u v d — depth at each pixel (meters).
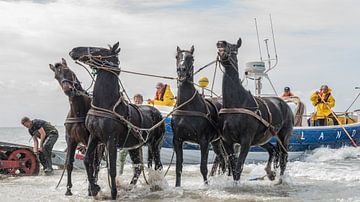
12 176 13.87
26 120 14.20
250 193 10.23
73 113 10.40
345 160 17.53
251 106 10.61
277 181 12.17
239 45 10.85
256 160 17.94
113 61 9.91
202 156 10.77
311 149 18.42
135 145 10.45
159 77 10.80
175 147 10.81
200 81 14.02
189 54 10.59
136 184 11.52
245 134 10.47
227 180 11.41
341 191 10.57
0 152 14.06
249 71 17.33
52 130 14.47
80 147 15.33
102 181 11.80
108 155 9.62
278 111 11.69
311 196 9.90
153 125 11.19
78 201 9.65
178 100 10.73
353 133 18.94
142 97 13.70
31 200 9.86
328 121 19.53
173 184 12.03
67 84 10.04
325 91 19.38
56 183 12.46
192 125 10.55
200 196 9.81
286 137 12.23
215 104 11.44
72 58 9.91
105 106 9.62
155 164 11.50
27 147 14.16
